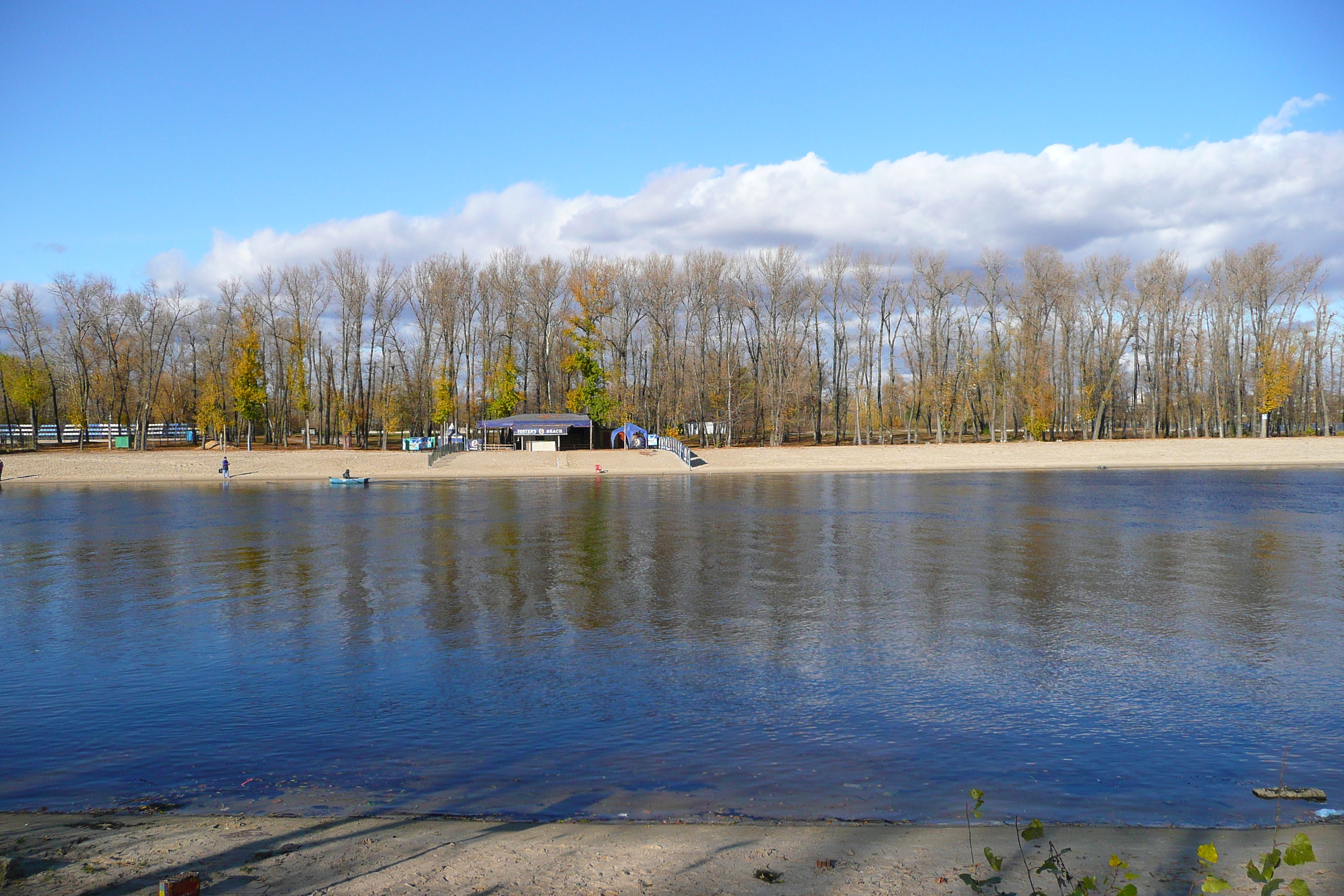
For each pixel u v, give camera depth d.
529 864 6.11
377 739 9.44
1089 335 84.94
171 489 50.66
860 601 17.09
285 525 31.08
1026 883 5.74
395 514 34.66
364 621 15.52
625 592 18.09
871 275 88.69
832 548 24.47
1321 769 8.48
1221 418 83.25
